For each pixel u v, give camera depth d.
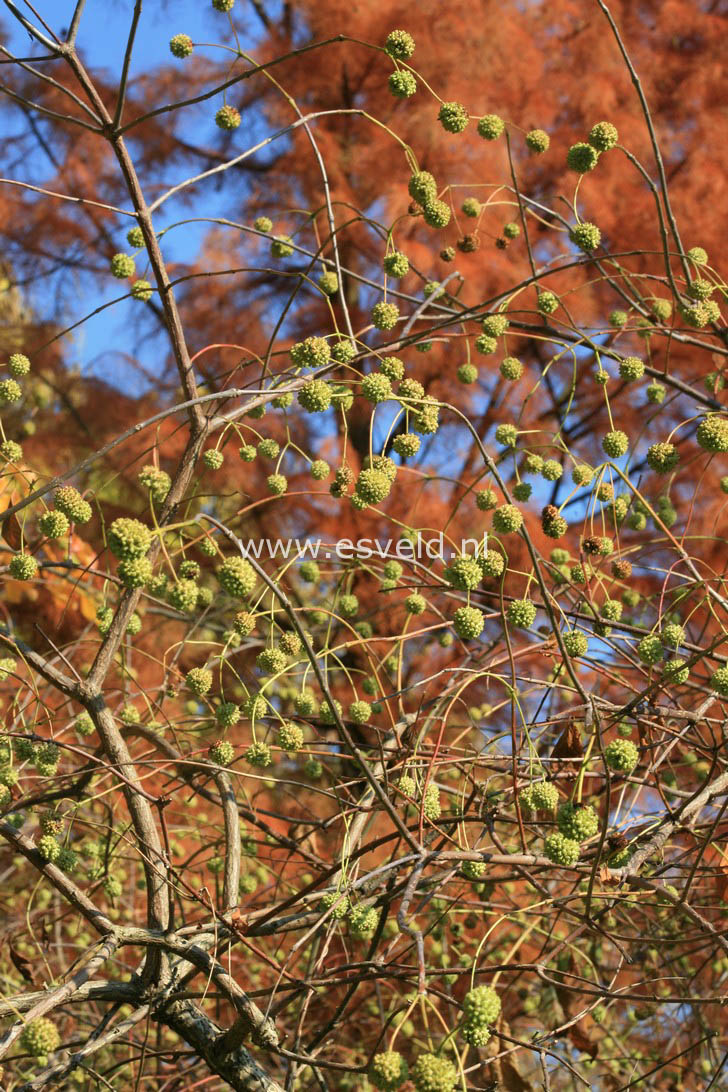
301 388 2.14
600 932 1.83
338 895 1.81
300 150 5.43
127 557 1.63
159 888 2.00
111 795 2.78
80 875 3.28
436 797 1.99
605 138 2.50
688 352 5.06
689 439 5.19
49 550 3.65
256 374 3.47
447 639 2.96
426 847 1.77
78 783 2.25
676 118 5.46
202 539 2.02
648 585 4.76
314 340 2.11
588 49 5.38
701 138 5.33
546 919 2.86
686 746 2.77
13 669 2.33
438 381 5.37
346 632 4.29
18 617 4.49
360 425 5.57
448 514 5.03
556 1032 1.92
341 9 5.19
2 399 2.37
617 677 2.10
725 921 2.49
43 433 5.47
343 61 5.41
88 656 4.40
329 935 2.11
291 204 5.70
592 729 1.73
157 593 2.19
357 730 3.20
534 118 5.22
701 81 5.33
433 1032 2.97
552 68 5.45
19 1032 1.68
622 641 2.74
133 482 5.28
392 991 3.26
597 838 1.86
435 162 5.17
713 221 5.05
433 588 2.55
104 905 3.37
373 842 1.80
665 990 2.95
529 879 1.68
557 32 5.58
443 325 2.50
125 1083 3.04
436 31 5.20
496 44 5.12
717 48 5.44
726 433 2.14
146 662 4.43
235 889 2.15
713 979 3.13
